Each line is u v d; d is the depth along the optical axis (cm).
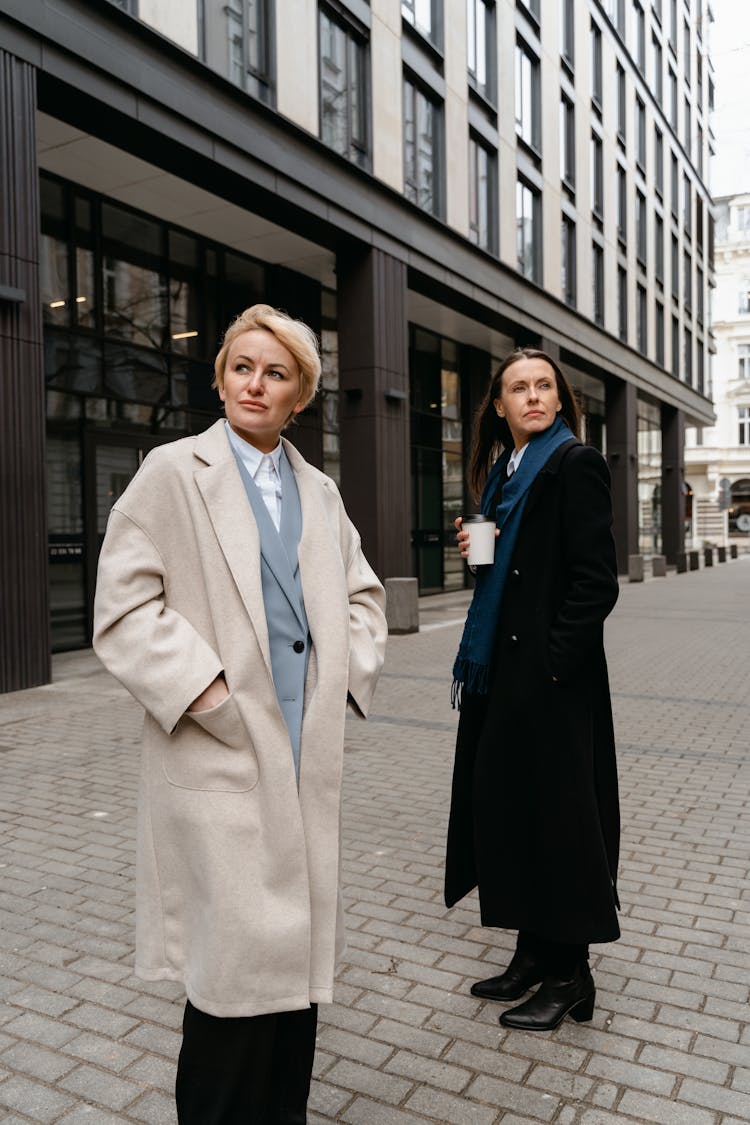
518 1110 204
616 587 230
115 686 767
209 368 1240
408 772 505
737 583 2239
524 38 1877
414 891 335
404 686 784
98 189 1050
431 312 1698
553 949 242
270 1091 175
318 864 168
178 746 163
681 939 293
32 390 749
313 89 1154
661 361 3073
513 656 237
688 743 576
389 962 278
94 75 820
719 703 713
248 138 1018
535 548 237
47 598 771
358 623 185
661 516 3431
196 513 166
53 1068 220
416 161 1455
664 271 3081
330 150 1152
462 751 255
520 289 1809
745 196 5231
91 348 1046
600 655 244
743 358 5059
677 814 428
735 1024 240
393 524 1306
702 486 5131
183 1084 162
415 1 1436
